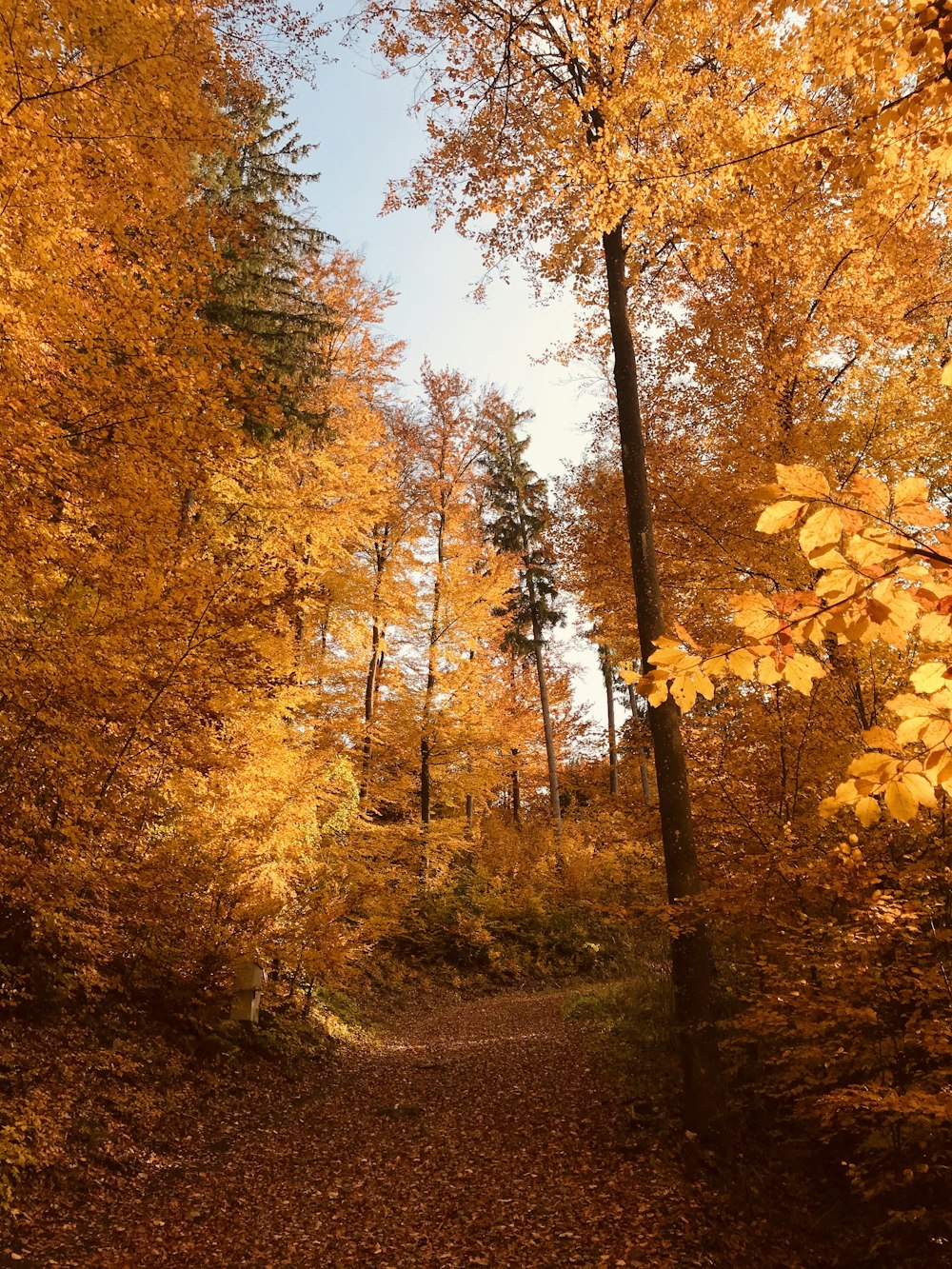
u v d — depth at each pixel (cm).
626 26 492
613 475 877
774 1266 391
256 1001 807
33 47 464
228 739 724
